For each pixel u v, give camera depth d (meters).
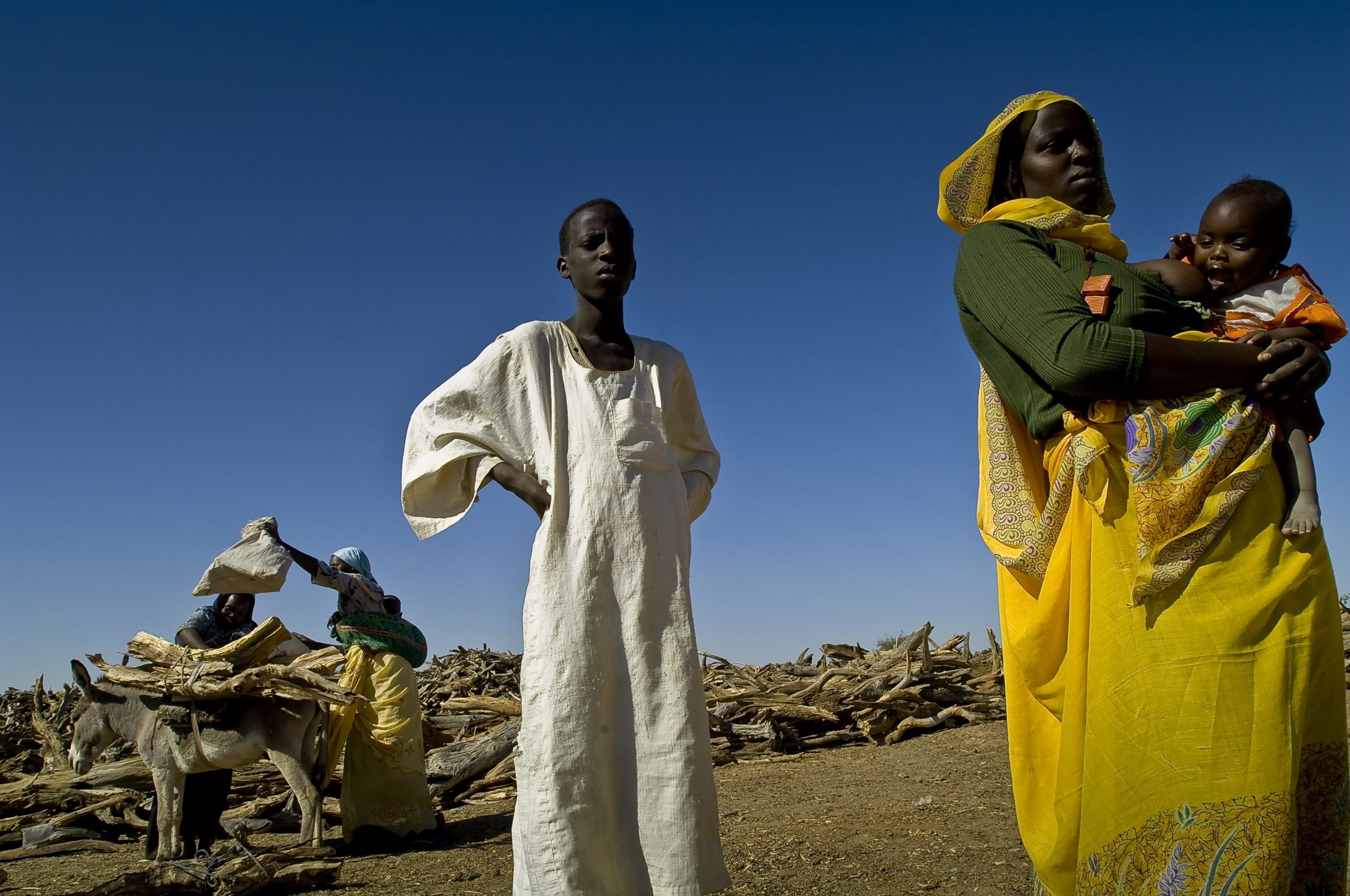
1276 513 2.04
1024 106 2.62
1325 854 1.98
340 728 6.72
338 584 6.91
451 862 5.98
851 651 15.44
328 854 6.29
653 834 3.02
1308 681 1.96
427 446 3.33
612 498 3.16
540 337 3.30
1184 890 1.89
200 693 6.33
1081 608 2.20
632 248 3.37
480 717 11.62
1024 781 2.37
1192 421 2.04
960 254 2.48
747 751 9.68
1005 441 2.47
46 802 8.02
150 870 5.10
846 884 4.24
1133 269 2.33
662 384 3.41
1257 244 2.39
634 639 3.10
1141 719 2.00
